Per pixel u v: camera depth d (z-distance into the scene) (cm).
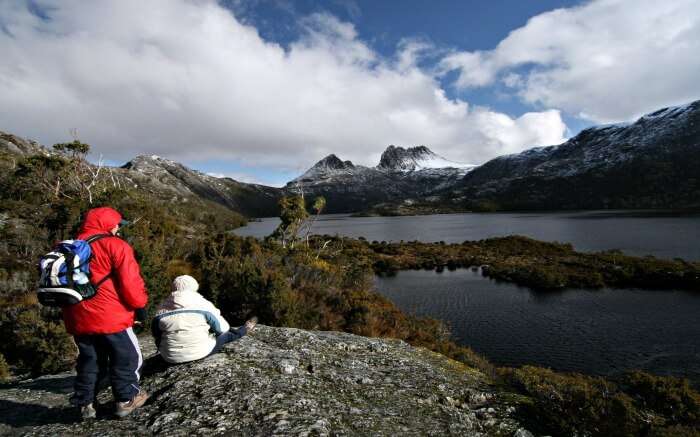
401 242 10150
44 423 343
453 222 19538
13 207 2622
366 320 1355
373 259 7181
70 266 299
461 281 5388
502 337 3017
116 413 344
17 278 1544
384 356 637
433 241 10688
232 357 505
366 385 487
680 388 699
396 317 1611
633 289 4531
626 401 507
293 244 3988
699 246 7506
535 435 425
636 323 3256
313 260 2731
